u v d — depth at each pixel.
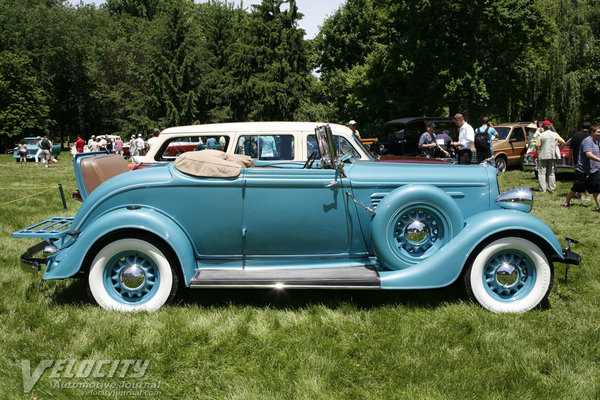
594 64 25.45
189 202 3.65
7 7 38.34
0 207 8.36
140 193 3.64
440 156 10.09
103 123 44.62
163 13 40.62
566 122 25.52
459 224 3.60
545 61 25.64
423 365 2.81
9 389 2.57
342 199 3.75
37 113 36.56
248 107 34.22
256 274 3.64
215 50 39.56
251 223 3.69
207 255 3.78
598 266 4.71
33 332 3.27
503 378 2.67
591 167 7.78
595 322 3.41
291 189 3.68
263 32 33.12
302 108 32.69
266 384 2.64
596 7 26.48
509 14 21.25
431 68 22.83
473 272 3.59
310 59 34.28
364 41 35.41
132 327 3.28
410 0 22.89
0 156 28.69
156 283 3.62
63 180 13.32
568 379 2.65
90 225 3.48
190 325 3.36
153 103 32.06
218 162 3.67
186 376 2.73
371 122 33.09
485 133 9.59
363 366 2.84
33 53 38.47
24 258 3.66
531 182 11.62
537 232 3.46
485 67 22.42
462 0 22.12
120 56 38.19
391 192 3.66
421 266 3.52
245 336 3.25
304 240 3.77
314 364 2.83
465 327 3.32
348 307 3.68
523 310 3.58
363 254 3.87
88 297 3.72
